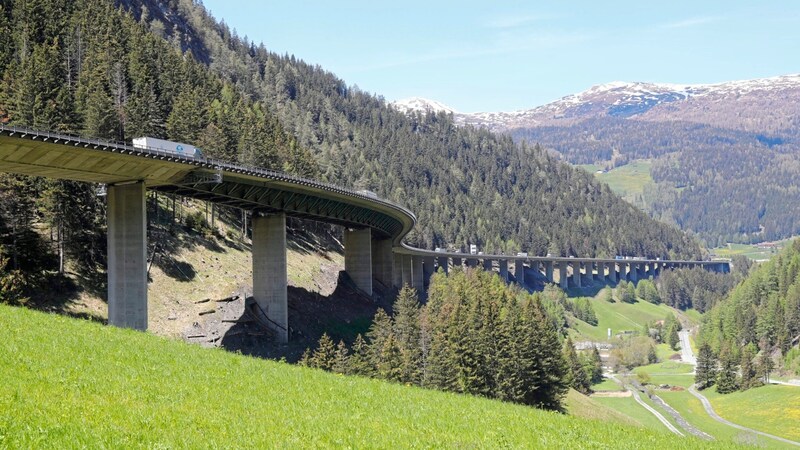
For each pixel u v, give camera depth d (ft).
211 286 325.21
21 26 463.42
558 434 96.99
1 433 63.67
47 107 334.24
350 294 430.61
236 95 630.74
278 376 114.83
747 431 382.01
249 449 69.10
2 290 238.89
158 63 546.26
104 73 439.22
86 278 291.38
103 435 66.64
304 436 77.00
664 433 116.26
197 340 276.00
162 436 69.51
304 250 461.37
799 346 583.17
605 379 560.61
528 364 279.08
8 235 261.65
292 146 554.05
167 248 336.70
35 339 112.57
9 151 200.03
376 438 80.43
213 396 92.84
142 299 238.27
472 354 272.31
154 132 425.28
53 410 73.36
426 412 102.06
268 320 312.09
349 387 114.52
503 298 396.78
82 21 515.91
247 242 415.44
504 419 104.01
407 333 304.91
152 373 102.22
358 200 378.94
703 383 524.52
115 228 241.76
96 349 112.57
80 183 308.60
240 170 270.67
